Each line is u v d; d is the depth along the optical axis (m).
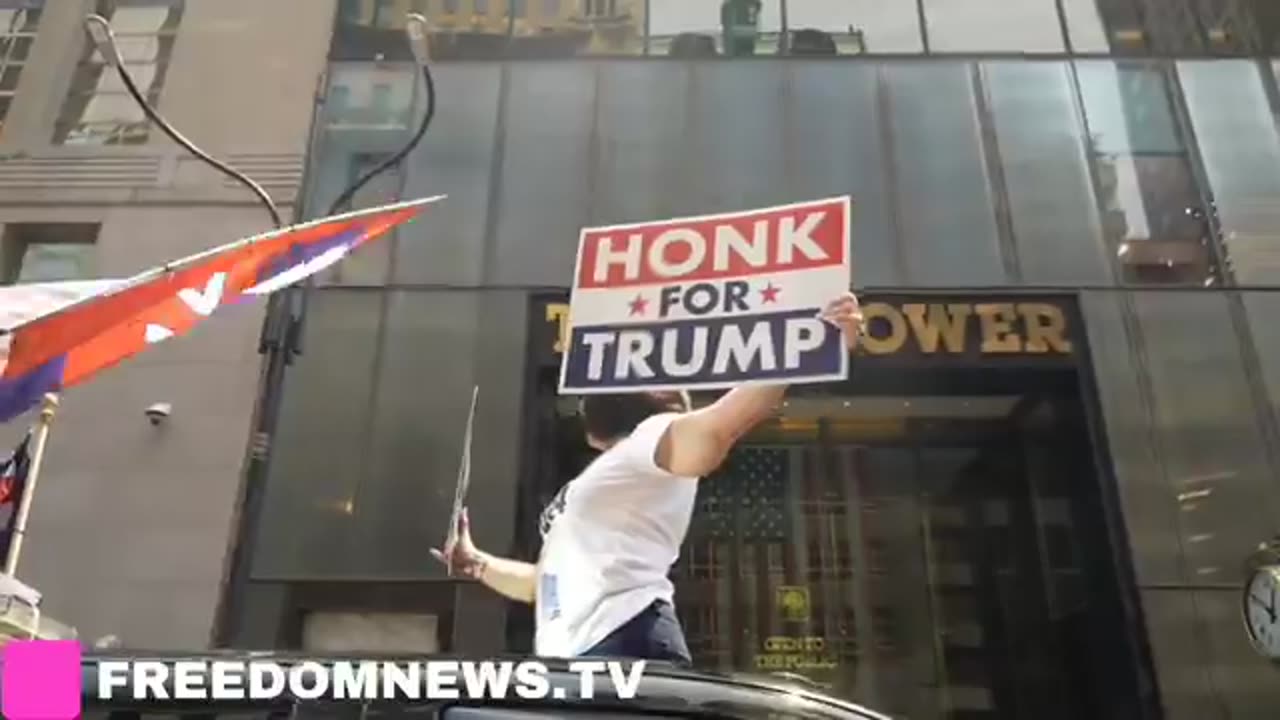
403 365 11.51
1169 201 12.45
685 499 3.64
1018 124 12.91
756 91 13.16
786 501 12.81
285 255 5.80
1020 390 12.16
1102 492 11.16
